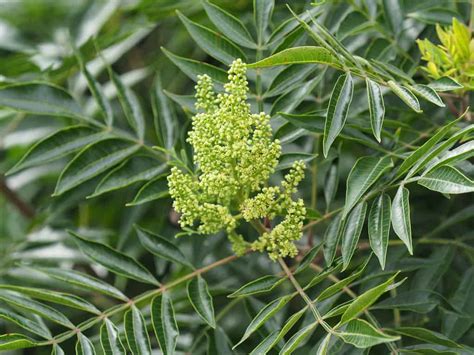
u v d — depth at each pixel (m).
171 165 1.22
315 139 1.28
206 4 1.21
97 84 1.26
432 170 1.10
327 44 1.10
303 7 1.35
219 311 1.32
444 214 1.29
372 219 1.12
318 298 1.10
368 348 1.15
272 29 1.32
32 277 1.35
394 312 1.26
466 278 1.21
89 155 1.22
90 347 1.13
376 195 1.14
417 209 1.30
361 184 1.10
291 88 1.18
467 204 1.31
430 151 1.11
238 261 1.34
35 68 1.40
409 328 1.14
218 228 1.16
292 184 1.14
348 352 1.15
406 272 1.26
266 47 1.21
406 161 1.11
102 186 1.21
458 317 1.19
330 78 1.27
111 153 1.23
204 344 1.25
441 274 1.22
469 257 1.25
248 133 1.12
